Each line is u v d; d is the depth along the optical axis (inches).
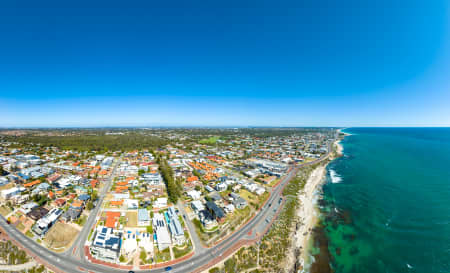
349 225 3449.8
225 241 2874.0
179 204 3853.3
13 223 3041.3
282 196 4498.0
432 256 2696.9
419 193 4692.4
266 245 2819.9
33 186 4330.7
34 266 2279.8
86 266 2327.8
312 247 2908.5
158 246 2630.4
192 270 2346.2
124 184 4640.8
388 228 3331.7
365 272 2482.8
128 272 2283.5
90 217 3289.9
